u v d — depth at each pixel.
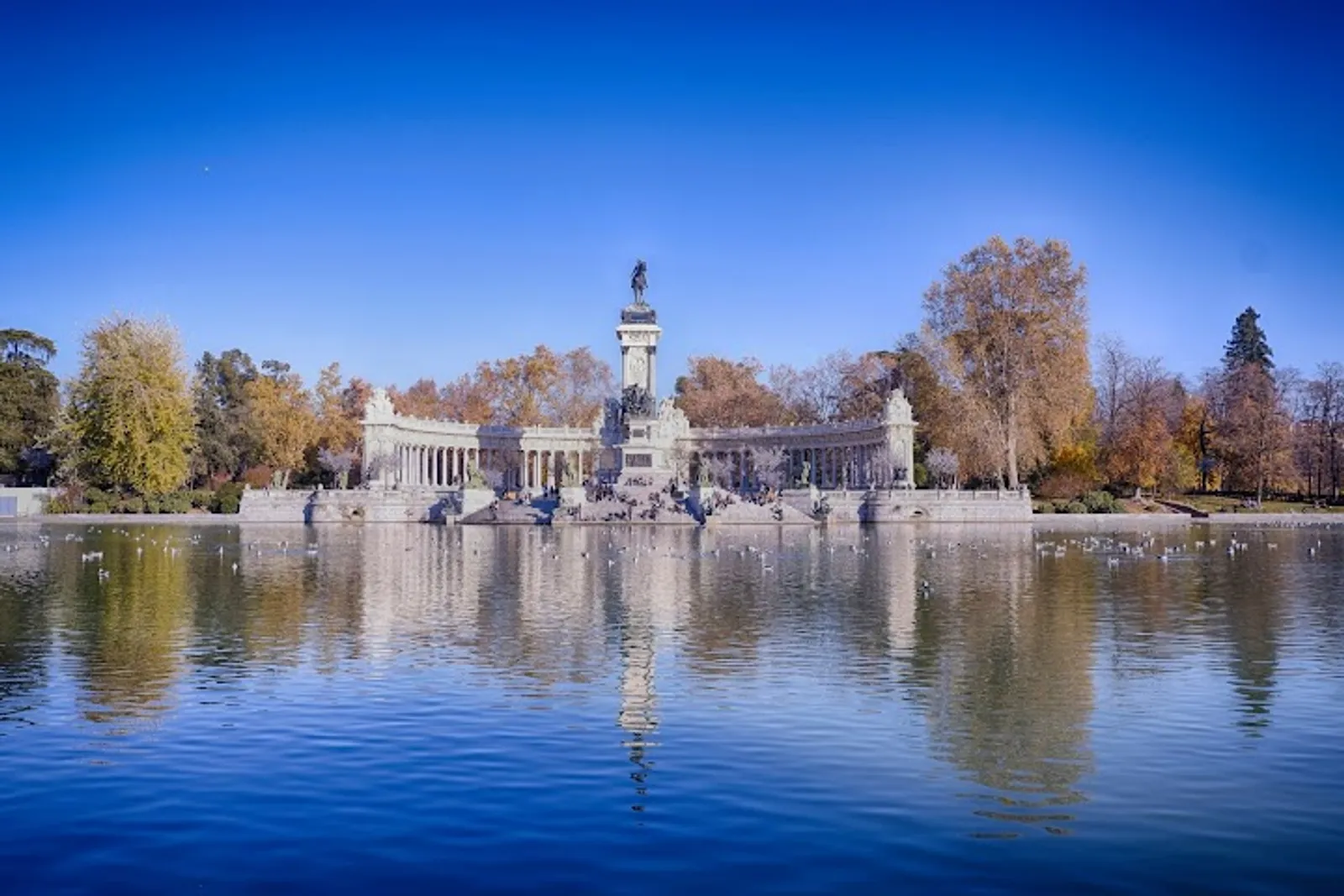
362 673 30.70
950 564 65.00
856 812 19.19
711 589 51.19
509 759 22.19
